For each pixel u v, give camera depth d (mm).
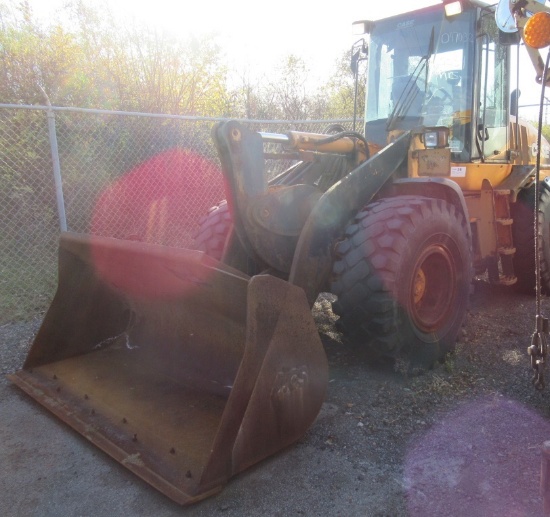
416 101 4492
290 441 2666
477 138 4512
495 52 4598
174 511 2324
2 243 6082
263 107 10641
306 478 2512
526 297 5301
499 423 2947
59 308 3523
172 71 8617
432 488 2422
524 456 2637
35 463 2691
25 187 6168
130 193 6691
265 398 2498
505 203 4855
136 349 3664
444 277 3676
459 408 3117
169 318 3430
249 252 3201
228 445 2404
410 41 4559
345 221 3389
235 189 3033
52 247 6051
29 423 3045
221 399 3033
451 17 4254
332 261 3342
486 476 2492
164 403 3037
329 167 3920
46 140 6246
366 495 2389
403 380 3430
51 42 7832
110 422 2895
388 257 3158
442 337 3611
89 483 2533
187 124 6938
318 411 2768
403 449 2730
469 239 3844
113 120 6598
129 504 2383
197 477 2377
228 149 2980
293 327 2576
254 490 2434
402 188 3832
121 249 2943
